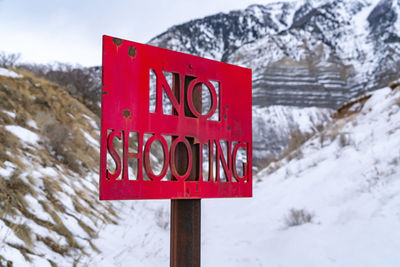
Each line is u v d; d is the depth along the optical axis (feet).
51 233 18.11
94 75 65.36
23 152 25.81
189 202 10.53
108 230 23.59
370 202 29.25
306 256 23.86
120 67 9.44
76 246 18.65
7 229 15.69
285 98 417.28
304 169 48.34
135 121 9.55
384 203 28.14
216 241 30.30
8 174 20.33
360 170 36.68
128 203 33.27
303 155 56.85
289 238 27.32
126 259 20.04
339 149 47.32
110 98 9.25
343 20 546.26
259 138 365.20
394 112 49.52
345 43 507.71
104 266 17.81
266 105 411.75
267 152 347.56
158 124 9.89
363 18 552.41
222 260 24.98
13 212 17.38
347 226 26.89
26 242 15.81
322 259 22.97
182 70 10.41
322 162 46.03
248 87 11.75
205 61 10.87
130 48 9.60
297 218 30.71
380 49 475.72
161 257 22.74
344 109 74.90
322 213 31.14
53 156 29.68
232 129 11.27
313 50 484.33
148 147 9.71
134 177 37.47
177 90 10.46
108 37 9.31
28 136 29.27
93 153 37.93
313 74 442.91
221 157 10.97
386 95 61.00
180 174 10.42
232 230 33.68
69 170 29.50
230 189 11.10
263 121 386.11
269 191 46.01
